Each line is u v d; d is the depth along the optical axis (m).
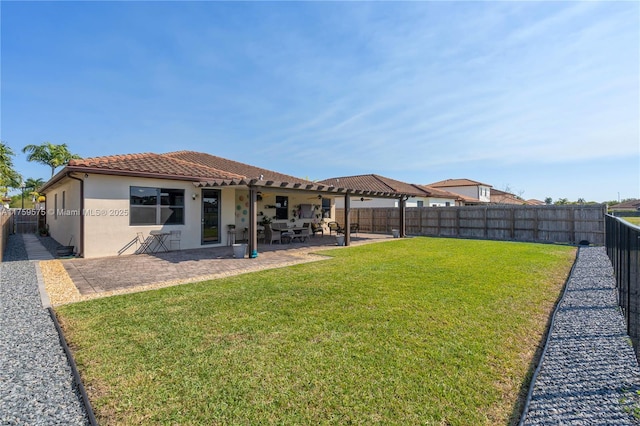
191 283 6.52
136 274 7.44
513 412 2.48
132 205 10.53
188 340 3.71
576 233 14.98
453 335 3.87
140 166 10.91
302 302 5.18
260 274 7.40
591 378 3.01
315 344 3.60
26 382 2.86
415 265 8.58
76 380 2.87
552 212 15.75
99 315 4.57
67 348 3.48
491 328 4.12
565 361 3.34
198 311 4.74
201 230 12.20
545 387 2.85
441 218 19.69
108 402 2.57
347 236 13.61
